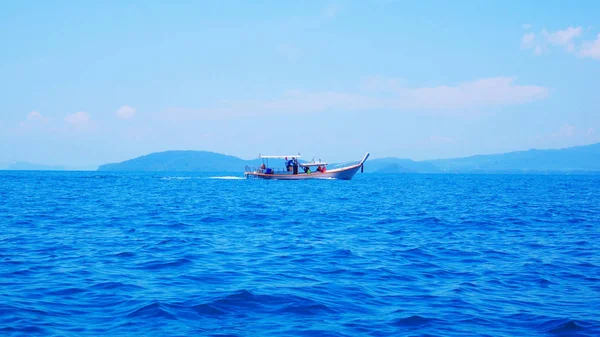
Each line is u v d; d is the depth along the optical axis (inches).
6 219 1387.8
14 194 2625.5
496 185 5137.8
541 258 845.8
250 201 2249.0
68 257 815.1
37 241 987.9
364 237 1100.5
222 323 478.9
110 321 480.1
